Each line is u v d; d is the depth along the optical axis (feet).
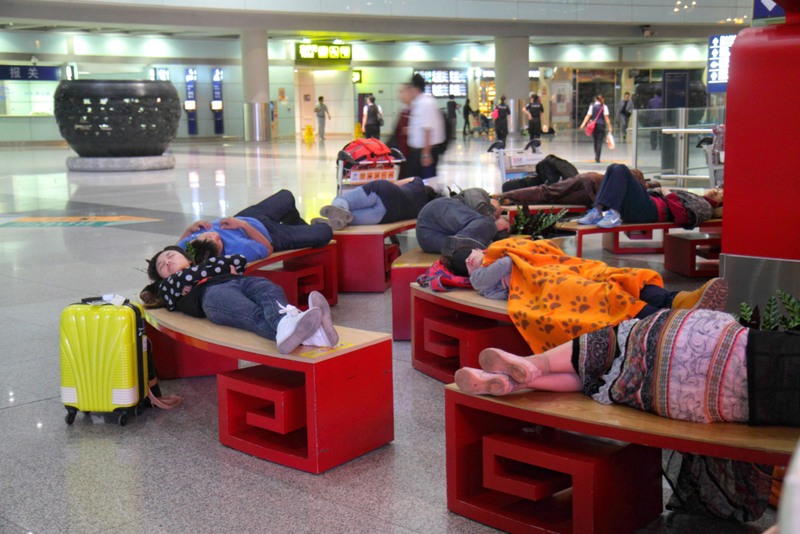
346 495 9.21
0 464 10.25
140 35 101.55
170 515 8.76
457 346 12.86
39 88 98.37
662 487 9.12
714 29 102.68
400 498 9.09
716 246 22.25
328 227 18.53
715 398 7.12
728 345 7.08
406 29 89.61
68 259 24.49
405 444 10.74
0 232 30.32
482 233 15.98
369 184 21.33
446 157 65.31
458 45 121.70
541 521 8.02
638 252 24.81
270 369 11.03
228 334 11.01
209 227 16.07
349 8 83.66
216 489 9.43
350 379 10.09
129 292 19.57
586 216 21.02
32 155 79.25
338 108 121.70
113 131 59.47
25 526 8.57
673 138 42.98
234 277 12.07
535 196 25.07
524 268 11.27
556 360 8.16
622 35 100.07
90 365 11.43
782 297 8.93
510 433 8.40
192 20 79.71
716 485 8.10
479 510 8.39
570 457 7.59
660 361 7.34
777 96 11.59
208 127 111.04
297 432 10.87
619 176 20.48
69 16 72.79
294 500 9.09
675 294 9.88
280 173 53.78
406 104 26.53
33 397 12.78
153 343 13.69
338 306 18.86
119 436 11.20
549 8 93.86
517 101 98.53
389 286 21.01
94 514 8.82
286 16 84.02
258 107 95.61
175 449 10.71
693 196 20.77
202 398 12.83
